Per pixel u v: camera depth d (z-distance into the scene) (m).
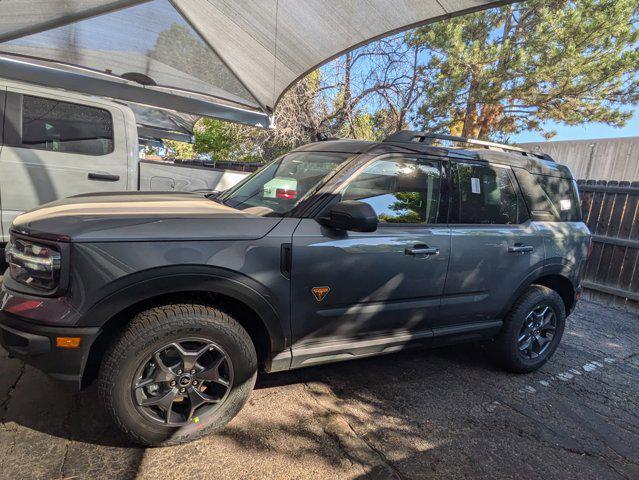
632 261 6.29
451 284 3.14
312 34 4.68
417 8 3.87
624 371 4.07
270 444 2.49
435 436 2.73
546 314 3.85
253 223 2.48
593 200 6.83
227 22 4.59
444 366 3.77
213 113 5.47
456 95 10.80
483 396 3.30
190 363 2.32
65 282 2.06
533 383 3.63
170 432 2.33
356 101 10.17
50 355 2.07
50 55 4.82
